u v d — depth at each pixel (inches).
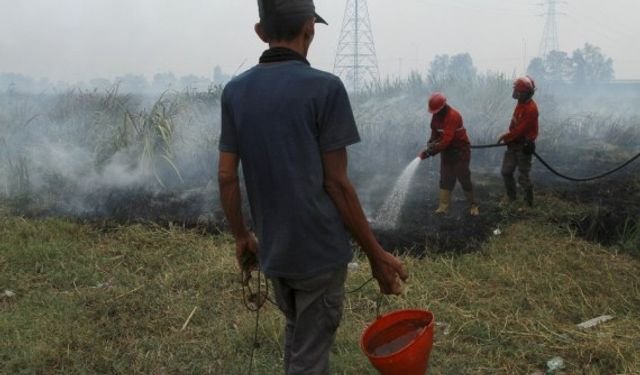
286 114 78.2
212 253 186.9
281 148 78.7
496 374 122.5
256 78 81.0
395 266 85.4
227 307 151.6
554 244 198.4
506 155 238.1
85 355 128.3
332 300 85.1
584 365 124.5
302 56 82.7
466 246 195.9
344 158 80.6
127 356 128.7
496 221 223.1
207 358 128.0
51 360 126.0
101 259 181.8
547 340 134.7
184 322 144.2
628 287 165.3
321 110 78.4
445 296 158.9
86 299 154.5
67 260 179.5
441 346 132.5
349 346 131.8
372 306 152.4
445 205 230.2
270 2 80.7
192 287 163.5
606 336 135.2
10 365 122.8
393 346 95.5
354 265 176.6
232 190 86.1
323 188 81.1
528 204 239.8
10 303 153.0
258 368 123.7
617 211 233.0
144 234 202.7
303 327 85.7
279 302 88.8
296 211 79.9
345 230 84.7
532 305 152.6
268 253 83.2
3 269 170.7
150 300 154.6
